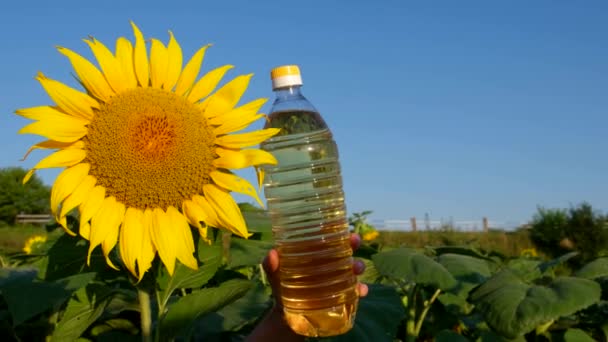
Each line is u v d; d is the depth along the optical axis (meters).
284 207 0.77
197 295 0.77
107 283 0.90
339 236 0.77
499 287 1.05
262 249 1.02
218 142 0.73
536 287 1.04
